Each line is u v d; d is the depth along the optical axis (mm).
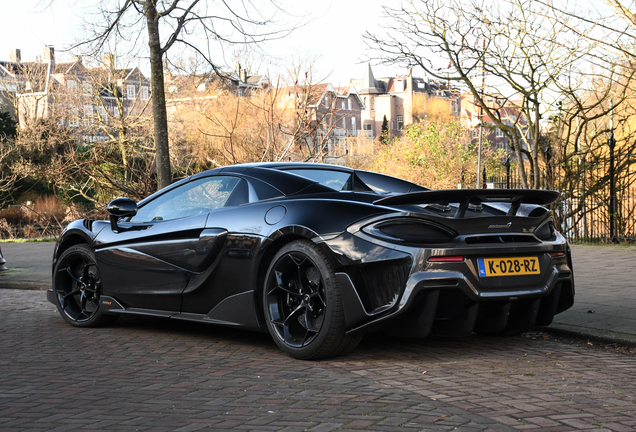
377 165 33156
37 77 45125
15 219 30500
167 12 8500
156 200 5250
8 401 3268
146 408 3086
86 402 3215
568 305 4465
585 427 2770
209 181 4918
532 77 11375
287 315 4199
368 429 2717
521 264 3994
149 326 5465
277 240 4172
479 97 11703
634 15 8070
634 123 13617
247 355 4238
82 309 5500
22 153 29812
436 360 4051
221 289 4488
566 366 3924
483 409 3000
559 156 13156
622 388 3424
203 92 24125
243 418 2896
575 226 12945
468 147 31469
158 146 8484
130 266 5117
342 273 3844
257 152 14781
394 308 3697
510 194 3928
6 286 8695
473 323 3898
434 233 3799
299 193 4359
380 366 3881
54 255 5781
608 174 12516
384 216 3840
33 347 4664
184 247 4715
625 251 10602
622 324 4941
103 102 28531
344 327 3865
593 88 12758
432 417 2871
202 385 3496
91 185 14742
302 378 3600
